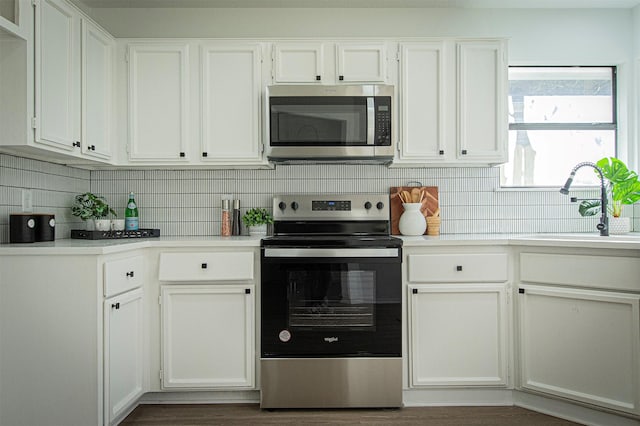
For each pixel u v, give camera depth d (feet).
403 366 7.41
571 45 9.33
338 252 7.27
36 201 7.48
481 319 7.36
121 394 6.63
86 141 7.18
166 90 8.15
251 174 9.18
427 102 8.25
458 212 9.27
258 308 7.43
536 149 9.45
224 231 8.88
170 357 7.33
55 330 6.05
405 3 9.07
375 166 9.21
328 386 7.28
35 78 5.93
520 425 6.82
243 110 8.14
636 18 9.21
